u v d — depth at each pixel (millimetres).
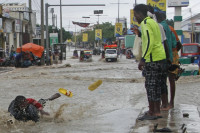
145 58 6234
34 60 38500
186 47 27672
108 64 40938
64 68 32594
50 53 42156
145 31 6172
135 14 6695
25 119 7902
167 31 6871
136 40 6715
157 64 6273
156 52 6238
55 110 9578
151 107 6691
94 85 7668
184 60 20688
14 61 38438
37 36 75625
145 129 5859
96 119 8008
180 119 6582
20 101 7828
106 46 60938
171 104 8016
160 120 6500
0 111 8953
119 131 6625
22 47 36844
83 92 14148
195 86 15461
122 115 8227
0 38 50688
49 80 19828
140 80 19250
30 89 15602
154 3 34750
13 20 55469
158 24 6484
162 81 7137
